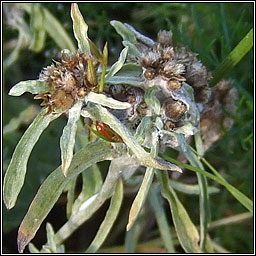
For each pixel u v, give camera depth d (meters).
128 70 0.14
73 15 0.13
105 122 0.13
